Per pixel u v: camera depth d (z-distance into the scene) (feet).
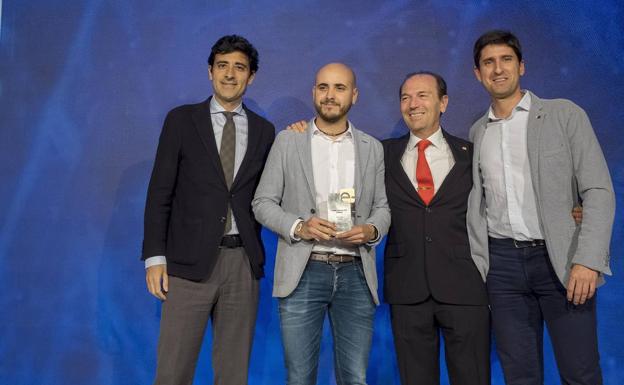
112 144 8.51
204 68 8.48
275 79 8.44
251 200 6.96
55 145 8.56
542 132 6.47
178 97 8.49
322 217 6.62
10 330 8.42
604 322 8.01
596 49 8.18
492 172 6.73
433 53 8.34
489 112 6.97
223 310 6.81
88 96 8.57
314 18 8.44
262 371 8.24
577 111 6.44
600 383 6.25
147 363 8.27
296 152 6.75
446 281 6.60
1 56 8.69
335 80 6.63
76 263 8.43
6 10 8.75
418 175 6.97
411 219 6.81
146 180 8.45
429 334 6.75
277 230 6.42
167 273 6.68
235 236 6.78
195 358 6.73
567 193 6.34
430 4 8.36
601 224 5.96
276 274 6.65
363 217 6.73
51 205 8.52
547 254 6.38
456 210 6.79
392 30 8.38
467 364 6.55
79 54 8.61
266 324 8.25
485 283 6.73
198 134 6.86
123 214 8.43
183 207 6.77
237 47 7.05
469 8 8.34
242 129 7.15
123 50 8.57
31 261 8.47
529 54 8.26
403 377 6.76
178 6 8.54
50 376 8.35
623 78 8.13
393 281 6.82
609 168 8.08
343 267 6.63
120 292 8.35
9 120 8.63
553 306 6.39
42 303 8.42
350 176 6.72
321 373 8.23
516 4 8.30
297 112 8.41
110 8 8.62
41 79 8.63
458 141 7.21
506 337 6.57
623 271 7.98
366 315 6.64
